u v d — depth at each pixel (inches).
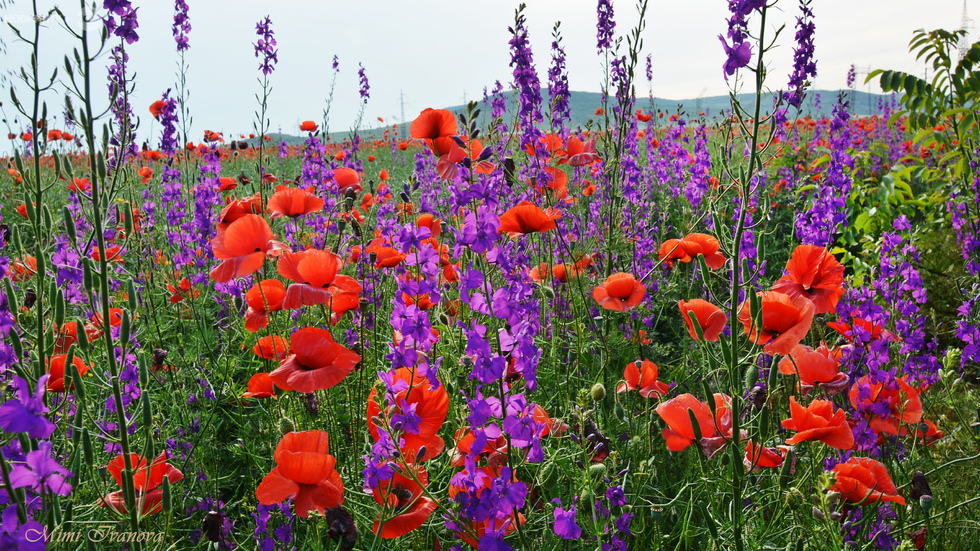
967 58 217.8
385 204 212.1
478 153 88.0
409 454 76.3
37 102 63.1
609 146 180.9
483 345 70.6
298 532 104.0
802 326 73.9
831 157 233.3
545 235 174.7
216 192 214.2
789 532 91.4
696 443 74.6
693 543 100.3
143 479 73.5
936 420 139.0
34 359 78.4
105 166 61.9
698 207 214.8
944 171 253.1
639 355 163.5
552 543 90.1
